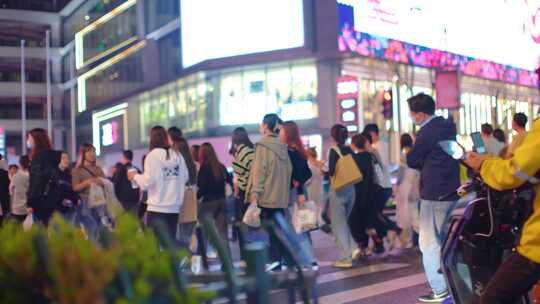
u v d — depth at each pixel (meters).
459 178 9.30
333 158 13.08
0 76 98.81
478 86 66.50
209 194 13.38
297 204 12.02
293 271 4.16
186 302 3.12
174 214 11.45
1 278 3.00
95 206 15.14
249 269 3.65
